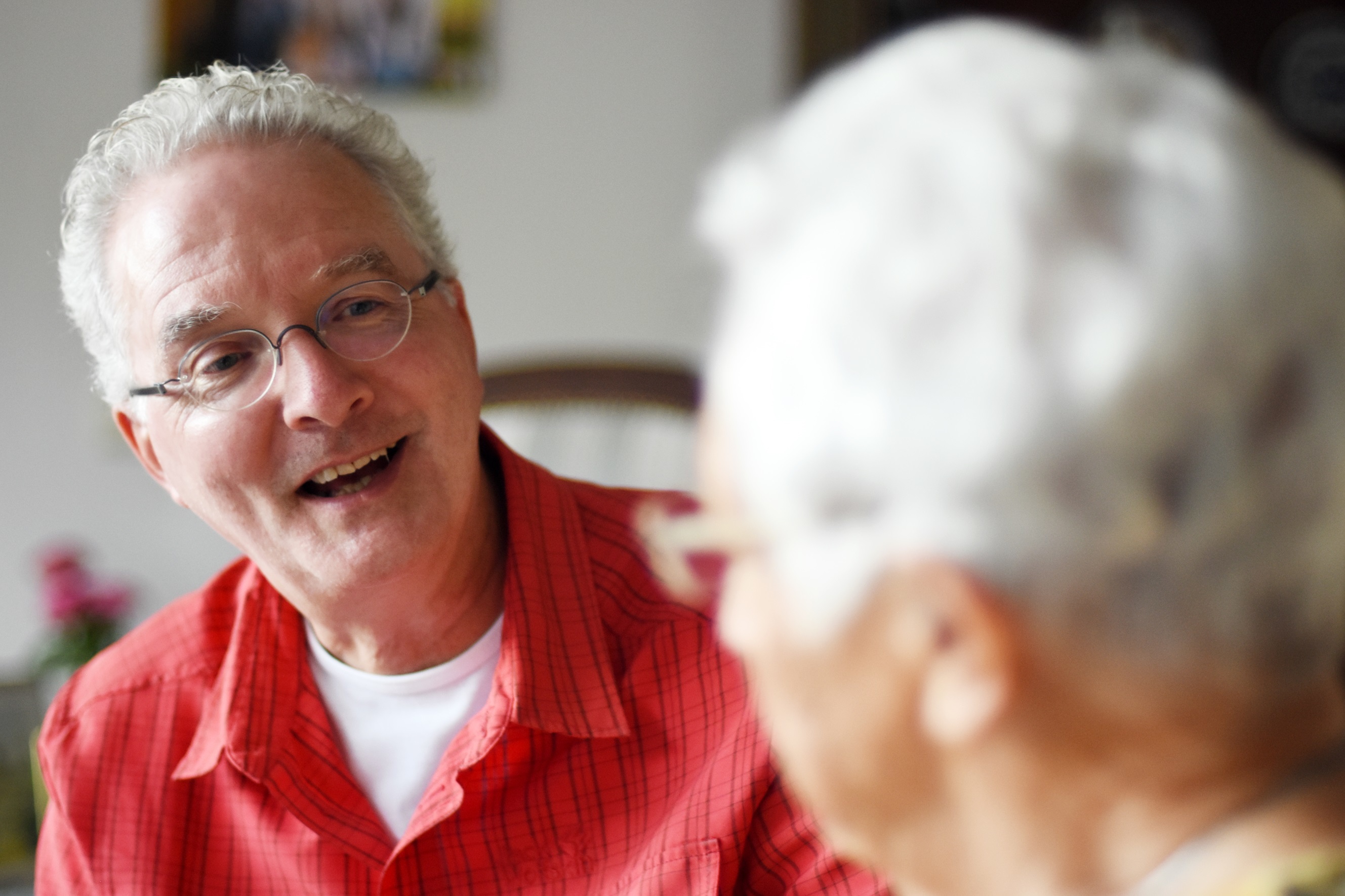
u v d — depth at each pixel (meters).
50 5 2.80
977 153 0.33
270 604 1.08
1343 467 0.32
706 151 2.89
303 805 1.00
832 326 0.33
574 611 1.01
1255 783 0.37
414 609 1.00
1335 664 0.36
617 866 0.97
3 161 2.81
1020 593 0.33
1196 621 0.33
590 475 1.76
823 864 0.92
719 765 0.95
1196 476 0.32
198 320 0.96
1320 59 2.94
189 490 1.03
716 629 0.98
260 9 2.82
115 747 1.08
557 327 2.91
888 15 2.79
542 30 2.87
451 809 0.94
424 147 2.86
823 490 0.34
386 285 0.99
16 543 2.85
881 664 0.37
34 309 2.84
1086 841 0.38
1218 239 0.31
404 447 0.98
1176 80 0.34
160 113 0.98
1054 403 0.31
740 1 2.86
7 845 1.55
